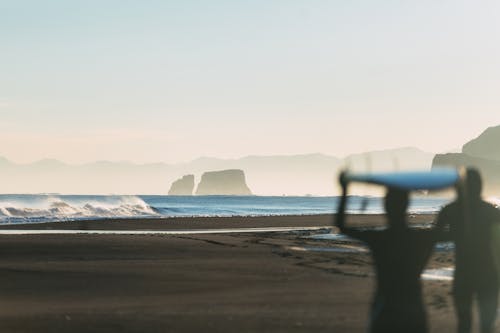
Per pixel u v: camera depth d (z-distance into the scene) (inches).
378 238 247.1
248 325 426.6
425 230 248.8
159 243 1120.2
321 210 4330.7
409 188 221.9
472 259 370.0
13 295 561.6
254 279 667.4
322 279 669.9
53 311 478.6
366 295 559.5
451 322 438.0
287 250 1015.0
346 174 241.3
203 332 403.5
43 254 918.4
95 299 539.8
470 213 370.3
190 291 584.4
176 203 6796.3
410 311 243.9
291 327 418.9
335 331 408.8
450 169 243.3
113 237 1246.3
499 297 395.9
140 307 498.0
